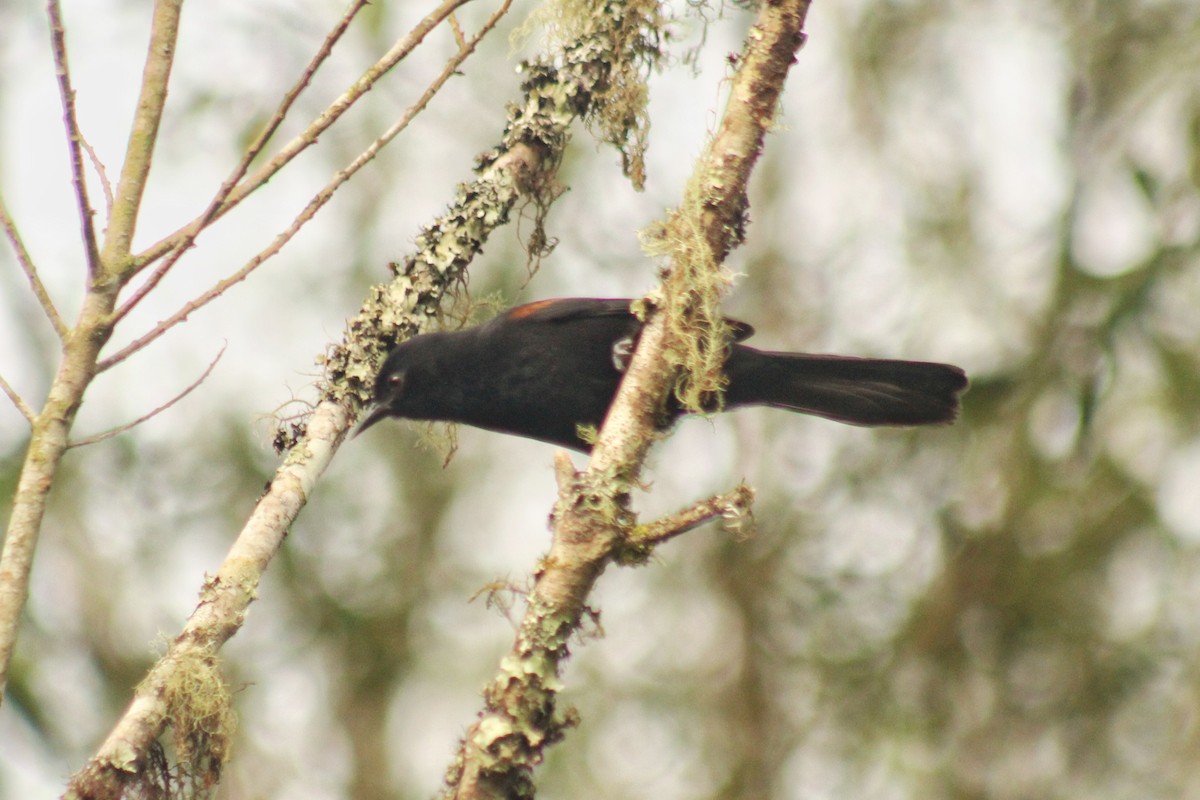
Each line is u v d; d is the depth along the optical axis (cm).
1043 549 1234
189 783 609
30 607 1243
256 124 1328
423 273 800
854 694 1321
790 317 1417
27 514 525
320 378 767
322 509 1420
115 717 1229
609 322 910
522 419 940
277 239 583
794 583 1380
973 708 1266
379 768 1393
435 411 934
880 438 1326
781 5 657
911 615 1301
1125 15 1330
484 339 905
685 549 1430
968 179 1355
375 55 1368
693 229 643
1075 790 1202
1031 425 1221
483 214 805
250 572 636
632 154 802
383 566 1436
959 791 1238
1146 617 1216
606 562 564
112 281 556
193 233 567
